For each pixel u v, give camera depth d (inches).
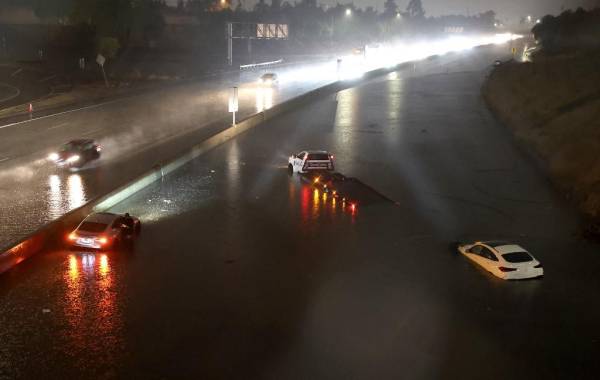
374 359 696.4
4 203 1225.4
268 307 823.7
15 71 3294.8
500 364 695.7
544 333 772.0
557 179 1542.8
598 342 753.0
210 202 1318.9
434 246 1089.4
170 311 800.9
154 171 1466.5
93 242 1001.5
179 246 1049.5
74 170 1503.4
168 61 4101.9
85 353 689.6
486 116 2620.6
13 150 1690.5
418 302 852.6
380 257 1027.9
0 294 837.2
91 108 2433.6
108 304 815.7
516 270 939.3
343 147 1958.7
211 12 6318.9
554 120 2046.0
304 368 671.8
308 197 1382.9
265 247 1058.7
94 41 3678.6
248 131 2160.4
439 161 1792.6
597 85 2361.0
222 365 673.0
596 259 1047.0
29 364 663.8
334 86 3213.6
